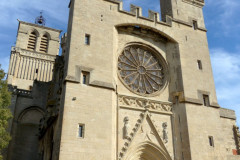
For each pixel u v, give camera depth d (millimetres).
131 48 33281
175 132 30016
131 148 26578
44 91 44531
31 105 42875
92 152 23469
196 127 30234
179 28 35844
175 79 33000
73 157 22562
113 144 25312
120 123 27344
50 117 27562
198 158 28547
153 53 34531
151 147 27922
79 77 26047
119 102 28344
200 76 34125
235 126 37000
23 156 39000
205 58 36062
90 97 25672
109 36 29750
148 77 32750
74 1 29812
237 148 35719
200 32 37750
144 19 33500
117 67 30812
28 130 41281
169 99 32188
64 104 24281
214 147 30203
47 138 30578
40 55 60250
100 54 28250
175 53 34344
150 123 28766
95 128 24547
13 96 41969
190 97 31688
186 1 39156
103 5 31250
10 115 25453
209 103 32781
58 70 32156
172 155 28656
